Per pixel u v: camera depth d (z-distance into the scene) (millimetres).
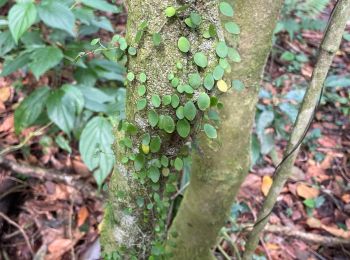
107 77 770
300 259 743
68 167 790
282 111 910
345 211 829
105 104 735
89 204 743
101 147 667
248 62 452
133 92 374
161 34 333
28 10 630
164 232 515
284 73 1115
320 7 1143
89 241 688
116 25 1061
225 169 520
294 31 1179
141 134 388
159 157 398
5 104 875
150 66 348
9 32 722
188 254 607
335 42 419
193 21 322
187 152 409
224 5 339
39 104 718
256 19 431
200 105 338
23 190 745
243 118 487
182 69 338
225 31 428
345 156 932
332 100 1030
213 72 340
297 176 881
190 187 563
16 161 769
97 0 715
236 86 418
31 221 714
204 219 566
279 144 933
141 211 457
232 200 557
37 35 751
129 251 493
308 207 826
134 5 345
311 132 945
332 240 763
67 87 711
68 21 664
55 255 670
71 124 694
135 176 421
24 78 902
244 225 755
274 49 1150
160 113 359
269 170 879
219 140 493
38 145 807
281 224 801
